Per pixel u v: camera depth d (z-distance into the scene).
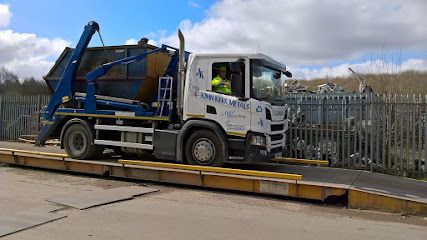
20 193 9.20
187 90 10.66
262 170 11.09
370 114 12.83
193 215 7.64
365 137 12.85
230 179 9.69
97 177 11.75
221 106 10.31
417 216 8.04
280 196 9.44
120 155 13.22
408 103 12.30
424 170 12.03
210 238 6.28
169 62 12.12
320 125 13.59
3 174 11.94
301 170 11.19
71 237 6.20
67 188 9.96
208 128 10.47
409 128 12.29
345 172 10.98
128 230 6.59
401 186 9.41
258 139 10.01
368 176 10.44
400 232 6.93
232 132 10.22
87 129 12.18
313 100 13.73
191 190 10.06
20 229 6.51
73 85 12.88
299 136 13.87
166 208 8.12
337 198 9.01
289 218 7.67
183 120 10.77
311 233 6.71
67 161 12.12
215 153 10.43
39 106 21.50
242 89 10.15
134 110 11.70
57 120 12.87
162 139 11.06
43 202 8.32
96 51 12.68
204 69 10.52
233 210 8.14
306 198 9.01
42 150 15.28
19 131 22.11
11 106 22.42
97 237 6.21
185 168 10.12
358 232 6.86
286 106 11.45
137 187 10.12
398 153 12.44
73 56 12.72
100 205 8.18
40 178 11.38
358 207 8.53
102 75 12.12
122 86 12.15
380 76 20.27
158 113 11.30
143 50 11.89
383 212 8.30
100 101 12.18
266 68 10.80
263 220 7.45
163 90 11.47
